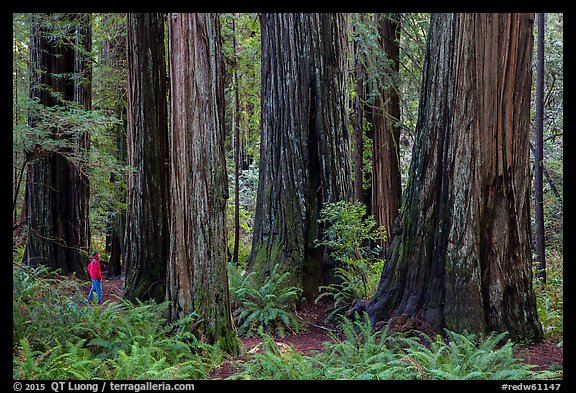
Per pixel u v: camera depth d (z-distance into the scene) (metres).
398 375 6.41
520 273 8.35
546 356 7.55
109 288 15.79
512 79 8.39
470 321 8.05
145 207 11.31
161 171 11.48
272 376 6.81
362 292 11.08
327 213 10.96
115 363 6.96
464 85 8.45
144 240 11.27
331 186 11.90
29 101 8.44
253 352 8.43
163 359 6.89
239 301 10.73
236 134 20.20
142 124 11.38
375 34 15.77
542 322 9.16
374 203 17.84
